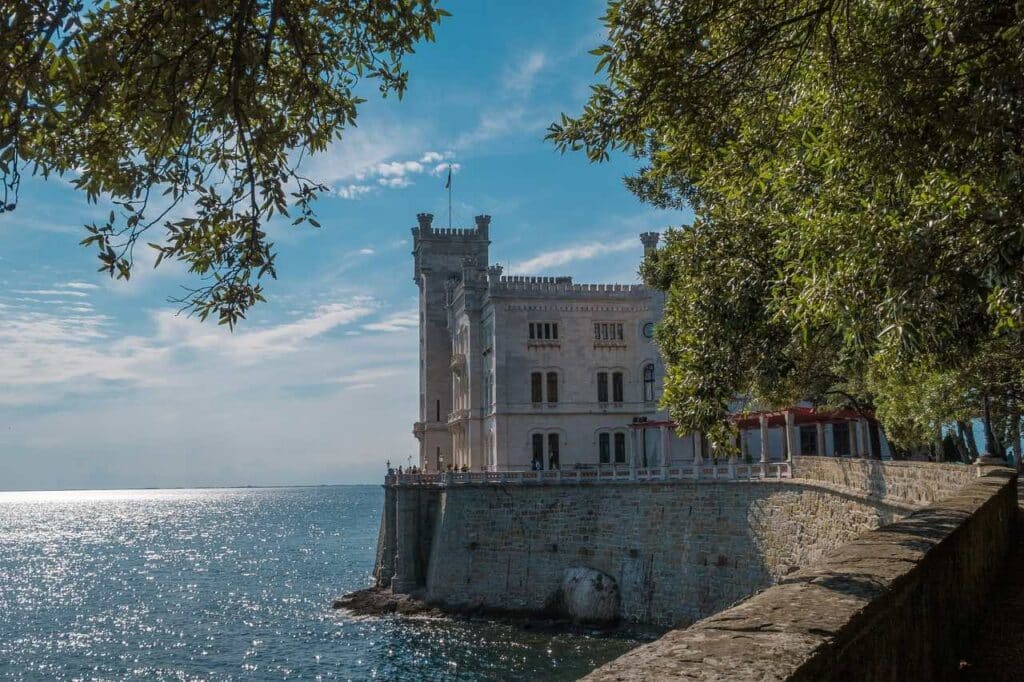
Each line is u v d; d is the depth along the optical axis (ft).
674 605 188.75
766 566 166.71
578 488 215.10
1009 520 76.33
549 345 263.29
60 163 38.40
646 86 51.85
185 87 36.73
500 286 263.08
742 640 19.99
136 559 493.36
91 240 33.76
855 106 50.67
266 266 38.63
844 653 21.26
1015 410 132.67
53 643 240.32
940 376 111.75
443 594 230.07
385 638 208.44
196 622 265.75
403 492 252.21
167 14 34.14
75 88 32.27
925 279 42.04
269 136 39.09
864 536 37.47
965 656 41.55
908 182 48.32
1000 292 41.65
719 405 76.79
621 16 50.93
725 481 180.75
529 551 219.20
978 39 45.60
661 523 195.72
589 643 187.32
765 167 61.21
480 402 279.69
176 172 38.96
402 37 42.01
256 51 34.22
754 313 74.64
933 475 101.04
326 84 40.86
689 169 65.77
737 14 52.65
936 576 34.71
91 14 34.30
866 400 167.32
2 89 29.86
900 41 48.65
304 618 253.85
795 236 56.18
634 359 265.54
